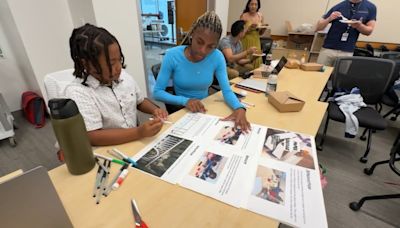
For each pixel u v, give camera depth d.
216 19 1.09
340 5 2.67
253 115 1.11
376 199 1.46
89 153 0.67
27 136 2.20
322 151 2.08
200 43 1.12
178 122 1.02
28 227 0.42
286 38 4.25
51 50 2.39
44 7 2.24
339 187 1.66
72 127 0.58
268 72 1.84
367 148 1.94
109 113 0.95
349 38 2.67
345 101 1.97
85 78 0.86
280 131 0.95
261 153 0.79
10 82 2.54
